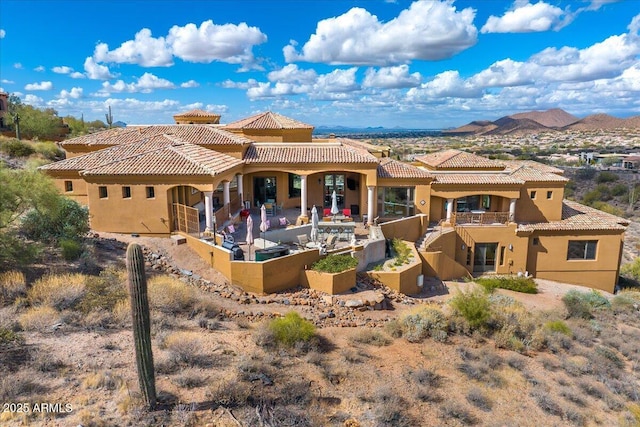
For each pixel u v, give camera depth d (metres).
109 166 24.58
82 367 12.38
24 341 13.39
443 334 18.08
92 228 24.47
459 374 15.33
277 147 33.03
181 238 23.88
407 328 18.27
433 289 26.42
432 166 37.06
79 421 10.05
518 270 33.56
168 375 12.66
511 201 33.72
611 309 27.02
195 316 17.22
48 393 11.03
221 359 13.98
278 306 19.52
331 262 22.42
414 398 13.37
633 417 13.83
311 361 14.73
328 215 30.70
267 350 15.10
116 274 19.19
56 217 21.55
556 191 34.81
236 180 32.19
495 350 17.80
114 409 10.69
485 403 13.59
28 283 17.48
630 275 41.94
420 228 32.22
